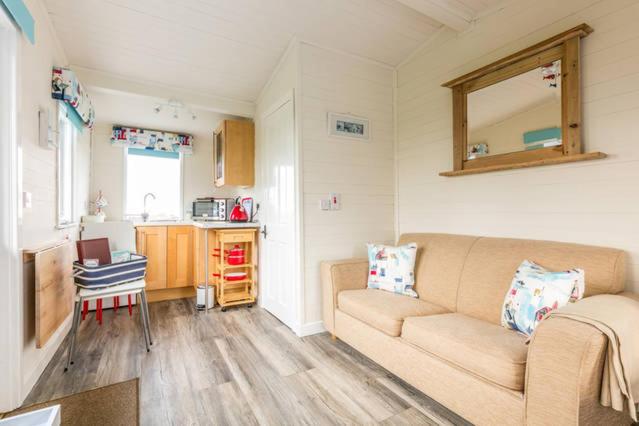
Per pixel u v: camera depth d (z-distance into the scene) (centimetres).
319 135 279
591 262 164
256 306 356
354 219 296
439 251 242
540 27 206
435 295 227
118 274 232
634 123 166
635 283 164
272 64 311
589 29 177
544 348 119
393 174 320
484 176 238
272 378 199
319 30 268
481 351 143
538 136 200
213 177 464
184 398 178
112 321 304
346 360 224
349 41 280
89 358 225
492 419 137
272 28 264
